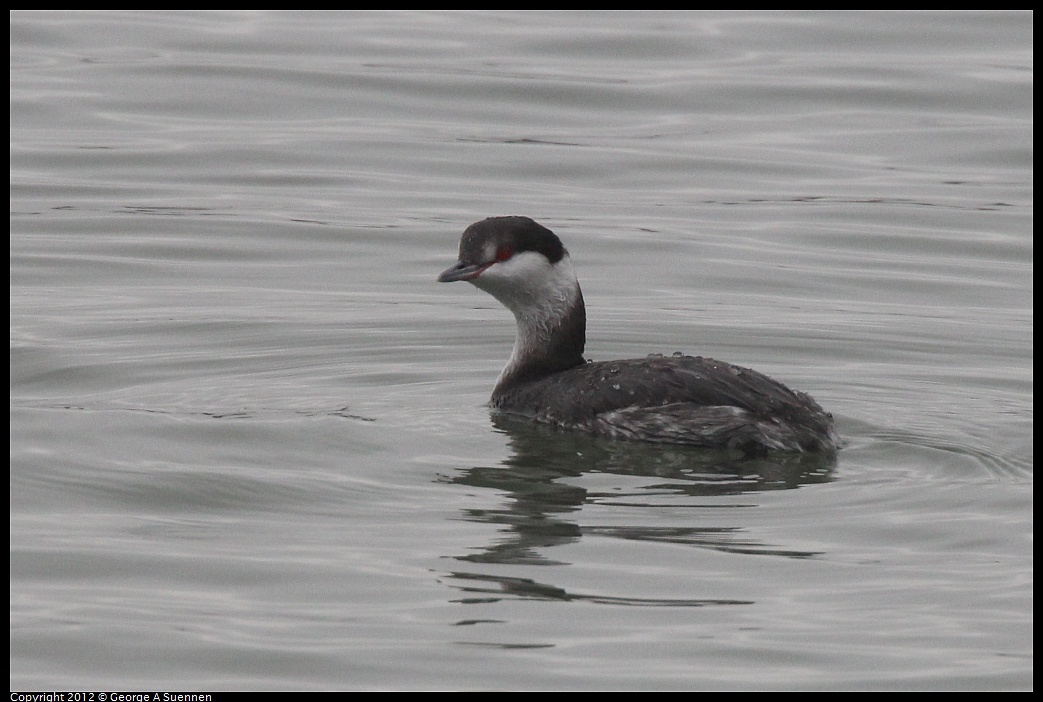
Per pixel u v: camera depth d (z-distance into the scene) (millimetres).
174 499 12211
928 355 17016
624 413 13531
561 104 27016
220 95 27266
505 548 11172
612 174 24156
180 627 10047
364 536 11438
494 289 14844
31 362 16281
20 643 9852
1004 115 26391
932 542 11273
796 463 12906
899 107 26797
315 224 22016
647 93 27469
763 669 9492
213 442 13555
